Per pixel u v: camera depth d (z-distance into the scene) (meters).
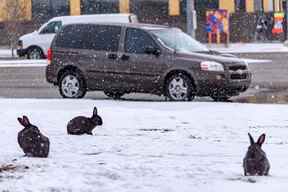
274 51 86.94
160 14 107.69
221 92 35.09
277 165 17.41
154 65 35.97
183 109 30.95
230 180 15.49
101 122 23.50
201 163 17.70
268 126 25.36
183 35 37.62
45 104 33.72
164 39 36.44
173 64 35.50
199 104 32.81
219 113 29.12
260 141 16.06
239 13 109.50
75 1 105.81
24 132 18.62
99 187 14.95
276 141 21.81
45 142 18.64
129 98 38.81
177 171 16.55
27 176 15.96
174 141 21.88
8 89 44.75
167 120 27.12
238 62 35.84
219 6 108.12
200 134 23.48
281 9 121.19
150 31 36.56
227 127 25.17
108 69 37.16
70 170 16.66
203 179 15.60
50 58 38.91
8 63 69.62
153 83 36.06
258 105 32.22
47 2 104.50
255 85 44.69
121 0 107.00
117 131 24.19
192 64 35.12
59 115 28.91
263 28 110.62
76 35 38.34
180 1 107.44
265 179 15.55
